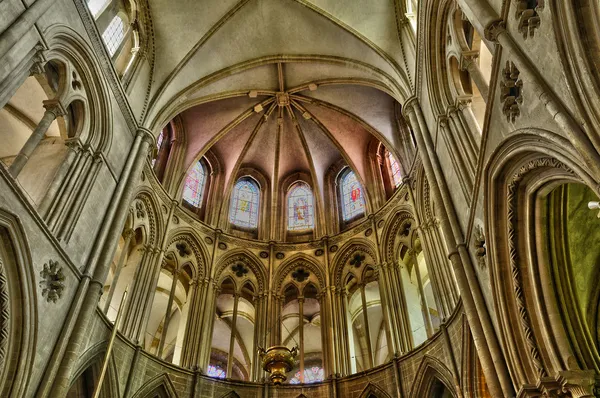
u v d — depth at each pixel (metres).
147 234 22.45
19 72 12.95
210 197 28.20
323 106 28.50
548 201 11.27
